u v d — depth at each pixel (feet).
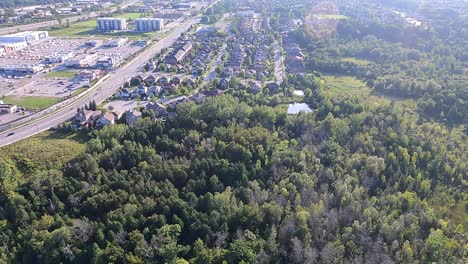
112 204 554.05
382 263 468.34
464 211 590.55
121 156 647.97
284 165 648.79
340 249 481.87
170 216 541.75
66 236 493.36
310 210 544.21
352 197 565.53
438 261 478.59
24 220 529.04
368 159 648.38
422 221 539.70
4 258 475.31
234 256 472.85
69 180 589.73
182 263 458.50
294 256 483.10
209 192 565.94
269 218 538.47
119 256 476.54
